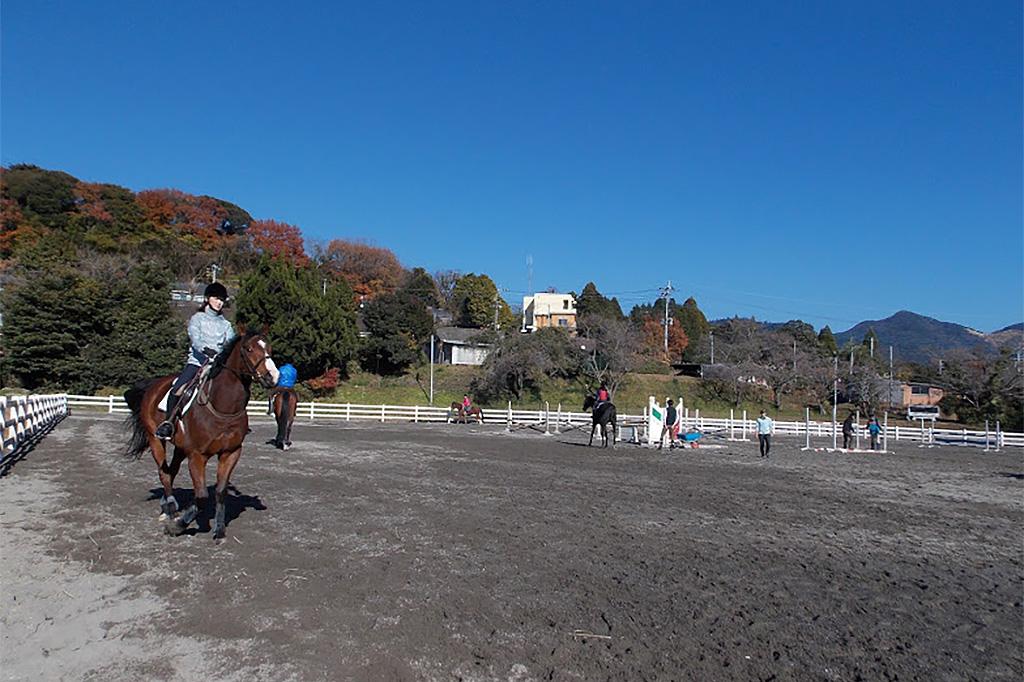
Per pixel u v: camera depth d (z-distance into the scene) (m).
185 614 6.14
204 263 73.38
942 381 66.56
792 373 62.75
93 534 8.96
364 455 21.06
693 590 7.70
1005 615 7.39
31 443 19.67
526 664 5.43
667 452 28.20
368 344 59.28
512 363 57.03
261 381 8.45
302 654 5.38
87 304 47.34
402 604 6.68
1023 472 25.88
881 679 5.52
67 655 5.23
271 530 9.62
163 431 8.66
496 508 12.34
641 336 64.00
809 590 7.95
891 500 16.19
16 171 75.69
